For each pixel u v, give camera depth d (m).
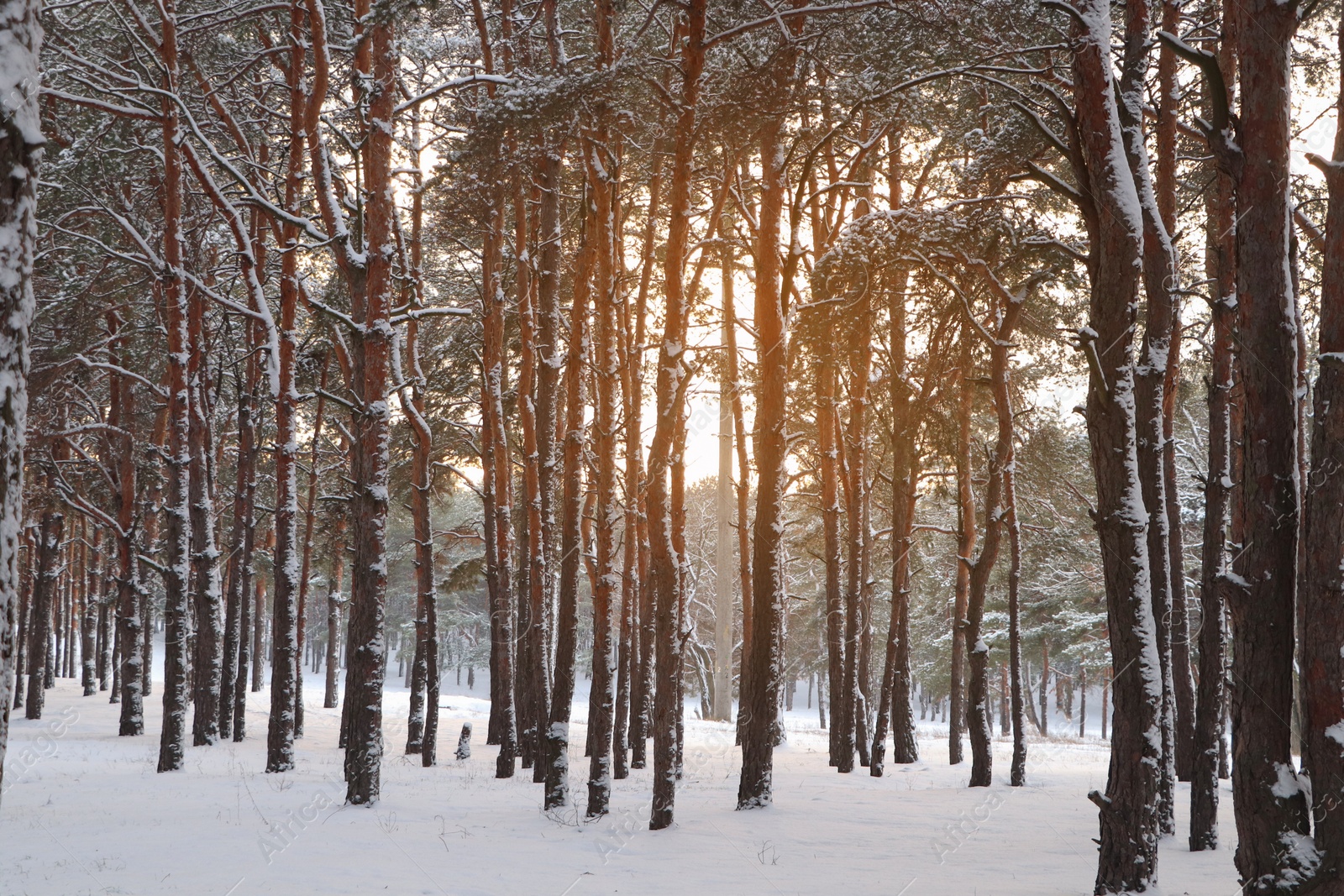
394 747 26.91
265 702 40.34
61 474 27.77
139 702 26.55
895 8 11.95
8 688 4.42
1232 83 14.59
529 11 19.98
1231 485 12.61
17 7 4.59
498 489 20.91
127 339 25.50
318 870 9.84
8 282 4.47
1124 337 9.35
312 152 16.23
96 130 19.45
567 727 14.27
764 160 17.67
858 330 15.80
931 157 20.42
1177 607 17.61
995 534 18.86
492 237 20.19
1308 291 17.59
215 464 30.06
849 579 23.02
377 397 14.30
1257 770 7.39
